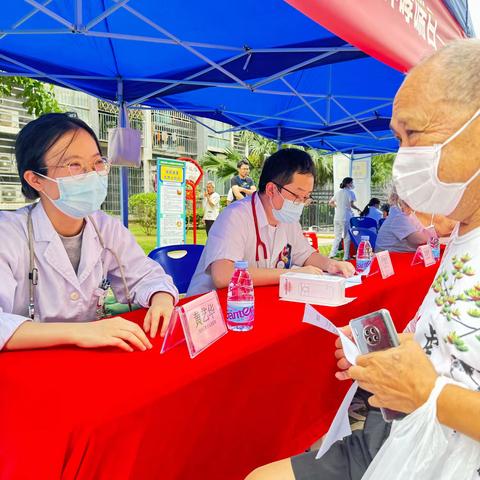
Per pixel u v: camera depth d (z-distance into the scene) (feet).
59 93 47.29
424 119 2.57
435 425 2.48
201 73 12.46
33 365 3.49
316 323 3.48
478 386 2.53
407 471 2.57
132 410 2.80
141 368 3.49
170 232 19.79
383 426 3.51
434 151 2.55
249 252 7.72
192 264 9.25
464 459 2.49
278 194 7.49
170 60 11.89
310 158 7.57
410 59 6.82
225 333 4.46
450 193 2.63
